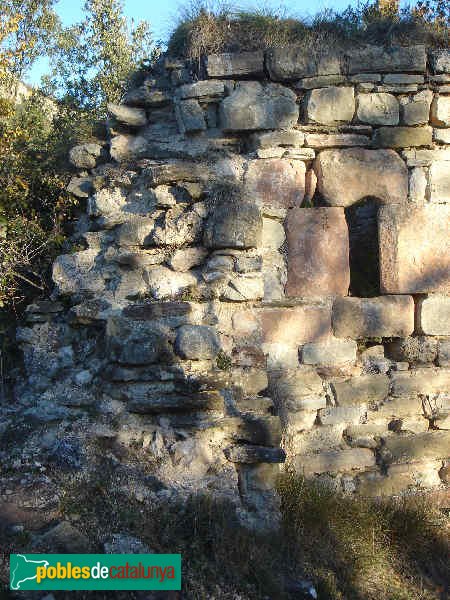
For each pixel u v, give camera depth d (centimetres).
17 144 584
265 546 372
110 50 977
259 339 445
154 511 370
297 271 460
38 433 409
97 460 389
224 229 433
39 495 366
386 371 477
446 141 481
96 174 486
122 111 471
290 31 496
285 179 461
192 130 461
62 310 468
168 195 450
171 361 417
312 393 460
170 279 441
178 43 495
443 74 478
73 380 436
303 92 469
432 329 474
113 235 458
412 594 387
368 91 473
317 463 454
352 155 470
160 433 405
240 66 461
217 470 400
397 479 466
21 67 823
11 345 507
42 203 552
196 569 341
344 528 409
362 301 468
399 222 474
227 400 418
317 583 368
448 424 475
